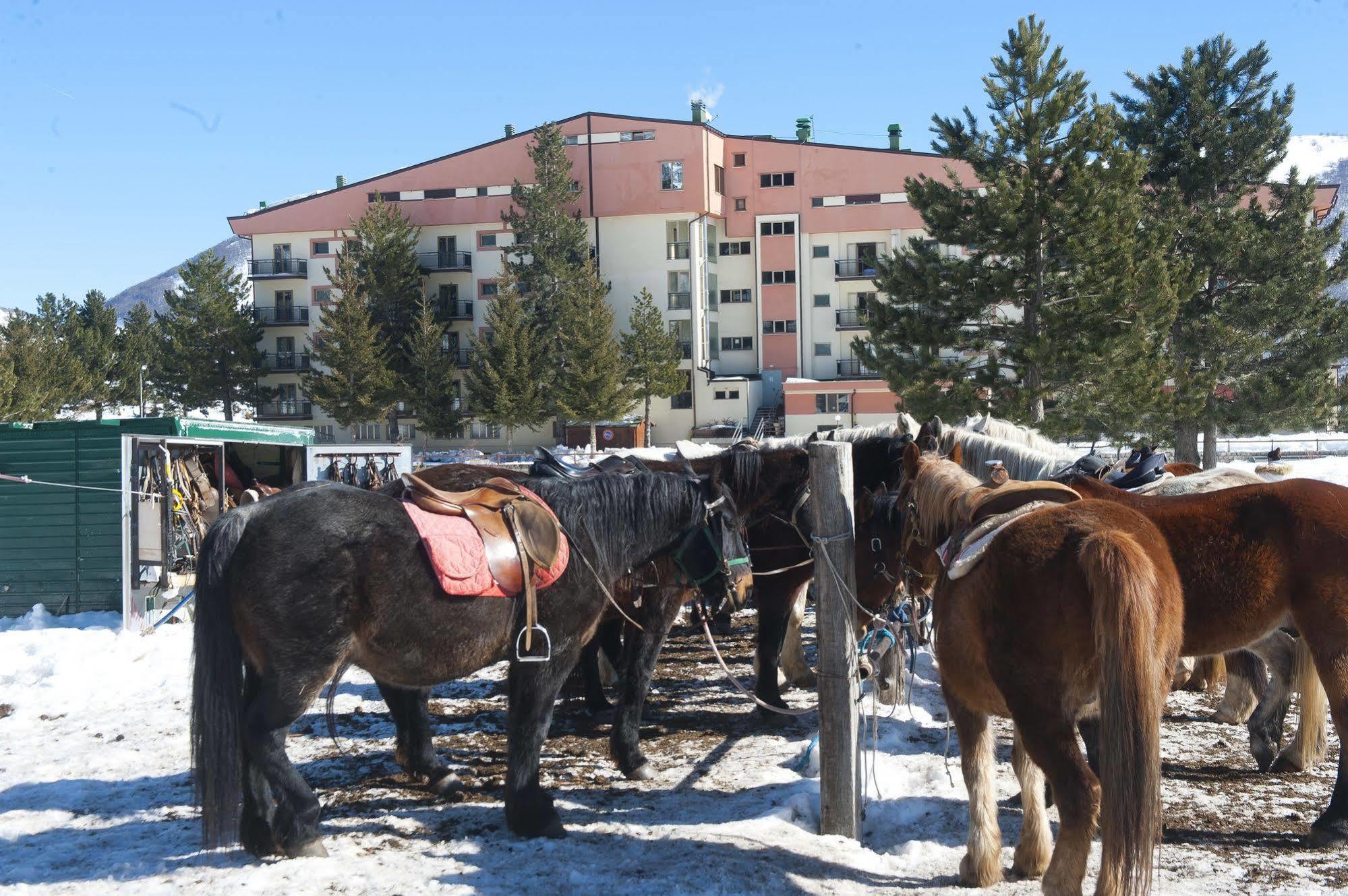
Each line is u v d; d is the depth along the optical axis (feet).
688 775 19.89
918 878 14.56
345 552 14.89
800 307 187.01
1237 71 102.78
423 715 19.17
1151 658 10.95
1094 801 11.92
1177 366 87.15
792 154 186.50
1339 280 100.83
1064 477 19.30
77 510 42.29
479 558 15.61
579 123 186.09
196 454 43.32
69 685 28.84
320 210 195.31
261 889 14.03
